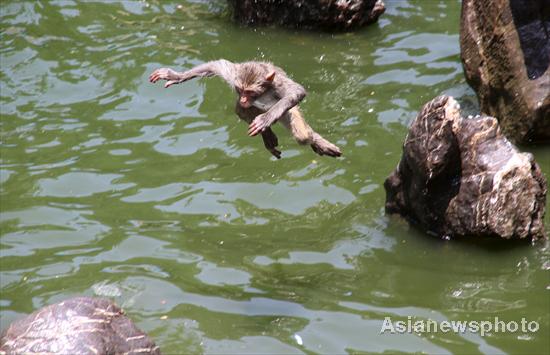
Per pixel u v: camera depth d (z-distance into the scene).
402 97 18.69
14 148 17.84
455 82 19.05
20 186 16.70
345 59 20.31
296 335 12.78
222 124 18.28
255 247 14.86
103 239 15.23
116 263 14.63
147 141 17.89
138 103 19.14
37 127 18.48
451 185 14.62
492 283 13.70
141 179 16.78
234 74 11.84
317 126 17.89
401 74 19.55
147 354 11.91
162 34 21.55
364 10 21.44
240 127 18.17
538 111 16.69
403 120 17.91
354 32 21.44
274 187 16.31
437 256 14.38
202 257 14.65
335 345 12.56
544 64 16.97
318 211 15.70
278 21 21.67
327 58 20.42
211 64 12.06
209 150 17.52
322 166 16.78
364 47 20.77
